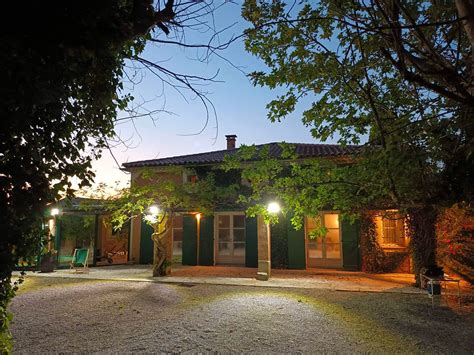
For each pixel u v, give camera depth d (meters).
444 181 5.47
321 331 5.38
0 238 2.22
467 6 2.71
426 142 5.17
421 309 6.77
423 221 8.70
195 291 8.74
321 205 6.48
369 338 5.04
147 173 10.95
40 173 2.46
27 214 2.37
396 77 5.41
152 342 4.90
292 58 5.32
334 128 5.93
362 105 5.64
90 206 12.66
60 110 2.48
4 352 2.44
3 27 2.05
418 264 8.92
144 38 3.37
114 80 3.02
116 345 4.77
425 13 4.29
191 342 4.89
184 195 10.68
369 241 11.81
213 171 14.09
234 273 11.75
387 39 3.57
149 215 10.88
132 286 9.48
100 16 2.33
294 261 12.58
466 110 4.27
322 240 12.74
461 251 9.80
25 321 6.00
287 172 12.23
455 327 5.56
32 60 2.12
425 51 3.98
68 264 13.52
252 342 4.89
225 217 14.19
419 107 4.50
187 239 14.16
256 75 5.49
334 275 11.28
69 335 5.21
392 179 5.10
